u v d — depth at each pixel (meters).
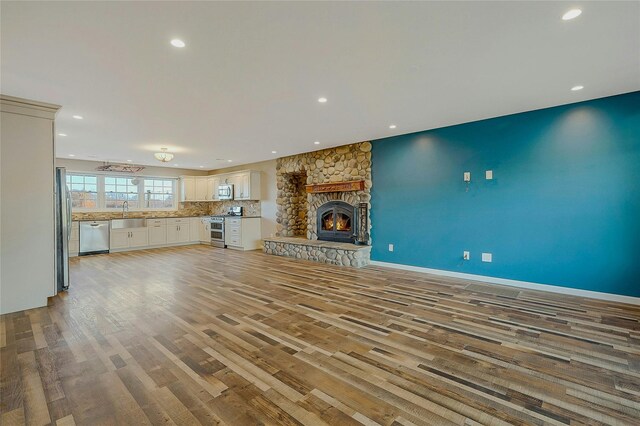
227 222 8.49
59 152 6.54
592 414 1.65
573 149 3.77
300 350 2.39
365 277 4.80
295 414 1.66
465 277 4.71
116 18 1.92
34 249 3.47
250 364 2.19
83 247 7.31
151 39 2.18
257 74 2.78
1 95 3.23
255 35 2.15
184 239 9.21
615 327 2.81
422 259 5.19
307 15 1.92
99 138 5.22
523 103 3.72
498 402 1.75
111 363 2.21
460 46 2.34
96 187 8.07
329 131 4.96
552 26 2.07
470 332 2.71
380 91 3.23
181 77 2.82
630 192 3.46
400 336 2.63
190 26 2.03
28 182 3.45
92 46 2.26
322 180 6.64
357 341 2.54
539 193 4.03
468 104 3.71
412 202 5.27
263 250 7.75
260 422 1.60
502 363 2.18
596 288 3.67
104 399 1.80
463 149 4.66
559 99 3.60
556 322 2.93
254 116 4.05
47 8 1.80
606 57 2.53
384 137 5.52
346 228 6.46
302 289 4.13
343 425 1.58
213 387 1.91
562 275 3.89
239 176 8.48
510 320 2.98
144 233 8.31
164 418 1.63
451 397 1.80
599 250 3.65
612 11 1.91
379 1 1.79
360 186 5.80
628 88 3.26
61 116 3.96
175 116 4.01
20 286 3.37
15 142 3.37
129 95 3.25
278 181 7.80
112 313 3.24
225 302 3.59
